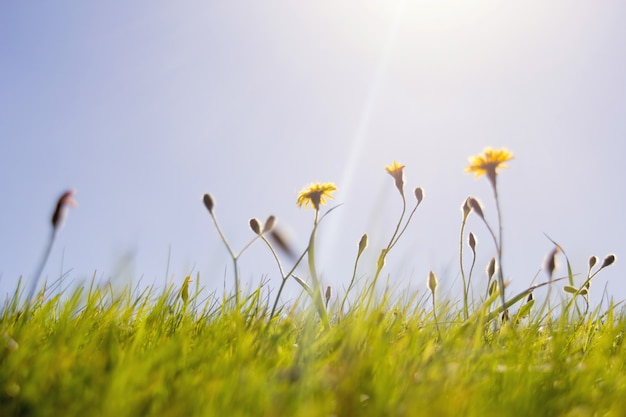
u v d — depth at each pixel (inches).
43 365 12.3
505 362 14.4
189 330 15.7
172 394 11.8
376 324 15.2
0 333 13.8
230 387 11.6
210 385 11.7
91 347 13.8
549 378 13.6
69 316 15.0
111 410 10.9
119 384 11.3
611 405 12.7
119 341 14.8
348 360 13.4
